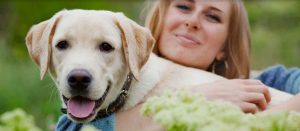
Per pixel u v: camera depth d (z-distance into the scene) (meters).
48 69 3.68
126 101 3.68
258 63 11.97
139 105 3.70
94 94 3.36
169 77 3.91
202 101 2.27
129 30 3.59
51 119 5.57
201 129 2.07
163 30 4.44
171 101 2.23
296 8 13.47
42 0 14.30
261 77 4.54
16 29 13.99
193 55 4.33
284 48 12.35
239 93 3.47
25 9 14.22
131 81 3.71
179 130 2.12
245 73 4.77
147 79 3.77
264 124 2.25
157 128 3.35
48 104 7.23
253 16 13.58
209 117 2.11
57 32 3.56
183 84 3.85
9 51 12.27
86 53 3.43
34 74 9.12
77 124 3.64
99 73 3.40
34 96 8.38
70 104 3.38
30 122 2.16
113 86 3.57
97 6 14.46
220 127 2.03
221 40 4.48
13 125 2.12
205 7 4.35
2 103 7.96
